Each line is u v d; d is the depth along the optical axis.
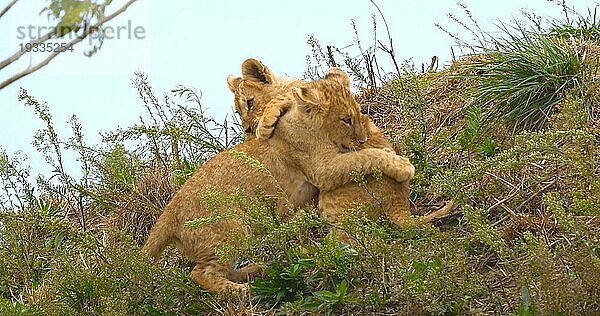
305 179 11.33
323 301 9.25
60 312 9.48
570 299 7.56
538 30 14.48
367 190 10.19
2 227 12.34
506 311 8.35
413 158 12.10
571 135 8.66
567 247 8.47
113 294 9.64
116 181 13.91
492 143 12.21
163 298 9.88
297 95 10.98
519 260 8.32
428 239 9.03
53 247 12.45
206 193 9.54
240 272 10.88
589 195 8.45
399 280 8.79
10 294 11.84
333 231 9.85
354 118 11.23
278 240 9.50
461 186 10.88
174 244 11.23
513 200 10.64
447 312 8.62
